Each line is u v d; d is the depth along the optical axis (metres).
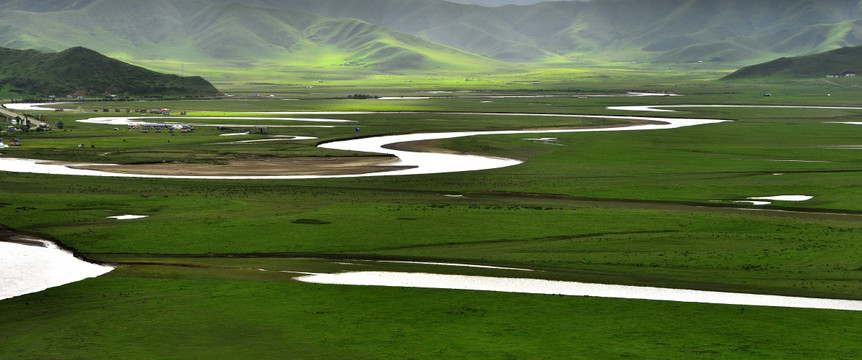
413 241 127.88
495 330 82.38
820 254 118.25
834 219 147.50
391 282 102.62
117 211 151.62
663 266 111.81
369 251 121.25
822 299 94.50
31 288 99.31
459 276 105.81
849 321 85.38
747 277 105.25
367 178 199.88
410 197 171.25
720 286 100.62
